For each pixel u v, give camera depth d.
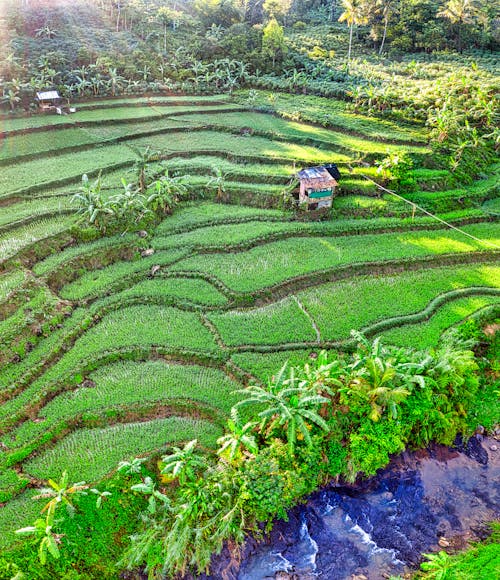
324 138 56.19
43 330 32.56
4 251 37.69
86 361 30.73
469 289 37.94
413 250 41.78
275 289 36.94
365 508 26.52
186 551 22.95
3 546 22.09
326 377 26.91
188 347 31.95
